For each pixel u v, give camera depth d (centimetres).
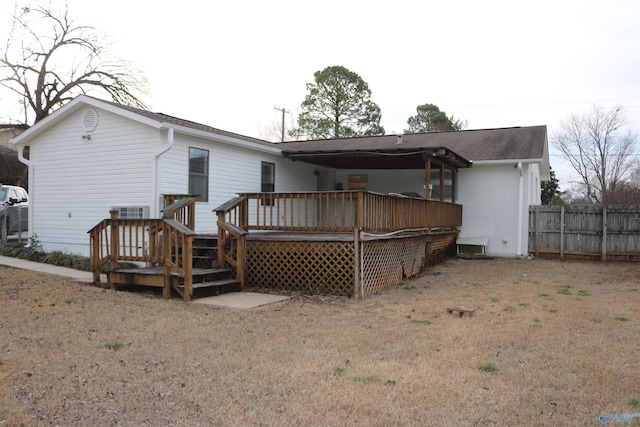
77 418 340
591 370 459
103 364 454
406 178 1733
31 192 1294
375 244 934
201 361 470
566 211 1530
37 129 1249
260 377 429
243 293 884
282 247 927
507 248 1596
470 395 394
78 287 868
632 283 1043
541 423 344
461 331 602
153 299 791
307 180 1633
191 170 1162
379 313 716
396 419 347
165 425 333
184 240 792
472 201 1642
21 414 341
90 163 1188
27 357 461
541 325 637
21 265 1130
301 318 677
